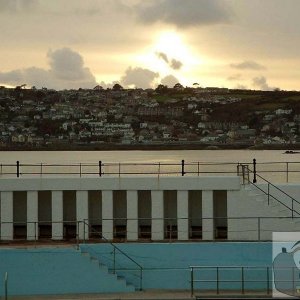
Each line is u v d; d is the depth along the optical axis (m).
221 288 37.53
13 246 37.81
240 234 40.38
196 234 42.44
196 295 35.84
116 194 43.09
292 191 41.16
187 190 40.97
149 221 43.09
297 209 40.91
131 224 41.16
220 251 38.22
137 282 37.84
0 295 36.62
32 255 36.91
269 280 37.62
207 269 37.59
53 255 36.97
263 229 40.22
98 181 41.25
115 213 43.16
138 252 38.19
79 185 41.28
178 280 37.69
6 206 41.31
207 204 40.97
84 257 36.94
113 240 40.00
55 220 41.28
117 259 38.09
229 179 40.75
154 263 38.22
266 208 40.53
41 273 36.91
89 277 36.97
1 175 48.19
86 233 40.94
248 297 35.53
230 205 40.72
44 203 43.09
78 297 35.88
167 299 35.09
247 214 40.66
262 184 41.50
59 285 36.94
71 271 36.97
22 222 40.25
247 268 37.56
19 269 36.88
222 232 42.62
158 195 41.16
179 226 40.97
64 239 40.53
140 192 43.12
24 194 43.06
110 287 37.00
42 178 41.28
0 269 36.81
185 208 41.03
